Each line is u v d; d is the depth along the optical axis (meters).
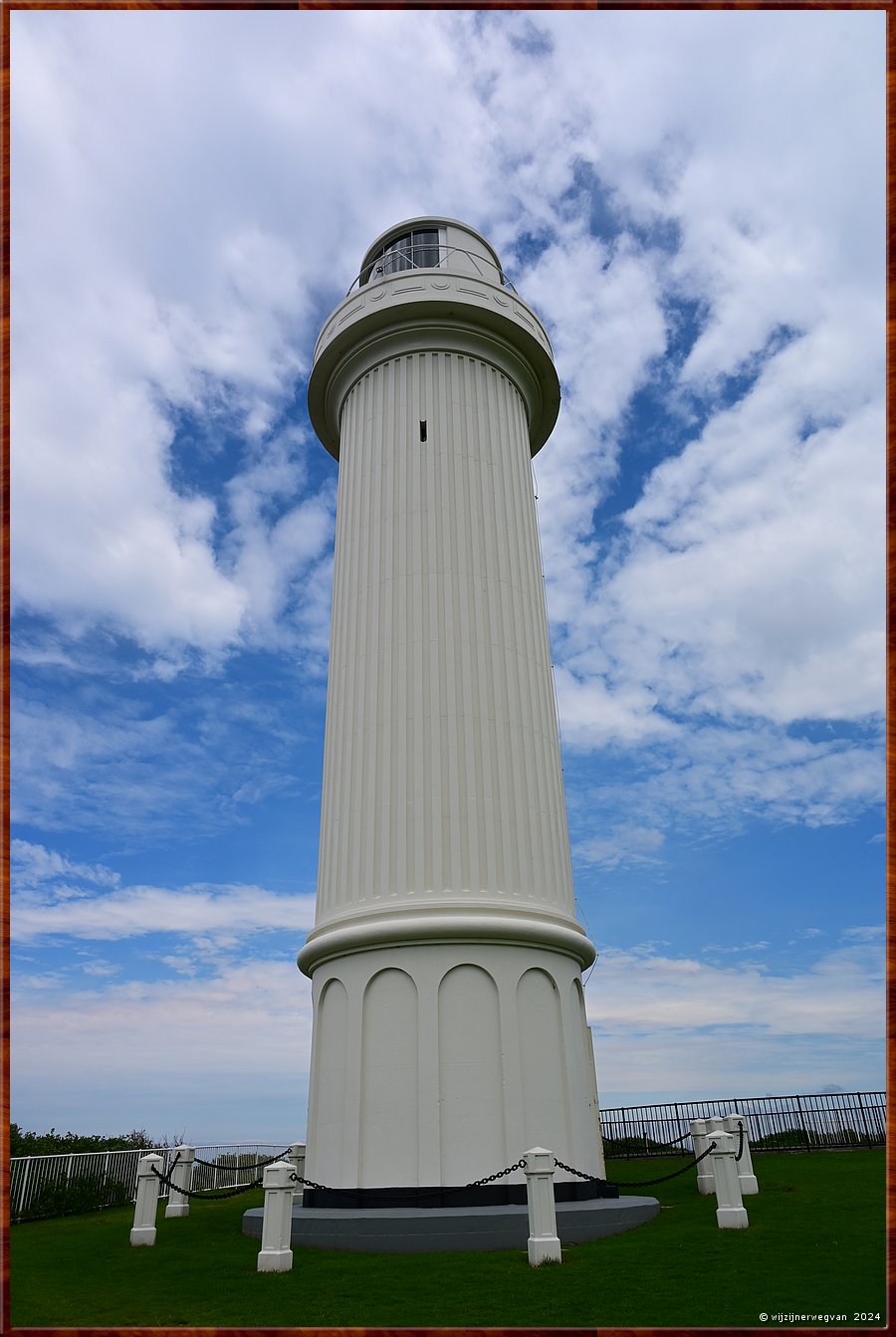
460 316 22.45
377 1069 16.47
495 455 21.97
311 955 18.36
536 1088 16.52
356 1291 11.26
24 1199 20.94
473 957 16.92
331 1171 16.45
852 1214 15.45
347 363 23.36
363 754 19.20
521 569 21.36
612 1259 12.41
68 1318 10.55
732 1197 14.65
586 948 18.70
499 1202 15.27
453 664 19.39
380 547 20.88
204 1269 13.17
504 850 18.16
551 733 20.66
